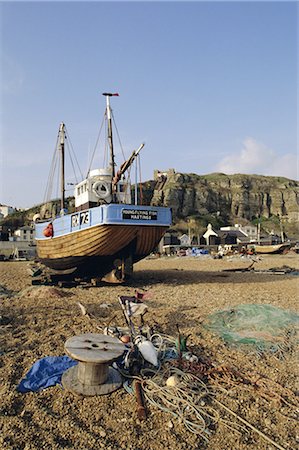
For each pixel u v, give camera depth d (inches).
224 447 171.6
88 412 195.9
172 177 6304.1
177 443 172.1
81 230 604.4
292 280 752.3
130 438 174.4
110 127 763.4
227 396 217.0
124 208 569.6
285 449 170.1
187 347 293.3
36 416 189.8
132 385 224.5
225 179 6840.6
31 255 2519.7
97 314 404.8
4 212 5305.1
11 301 480.1
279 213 6427.2
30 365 254.4
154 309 435.2
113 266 637.9
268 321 370.6
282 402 213.8
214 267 1206.9
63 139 931.3
